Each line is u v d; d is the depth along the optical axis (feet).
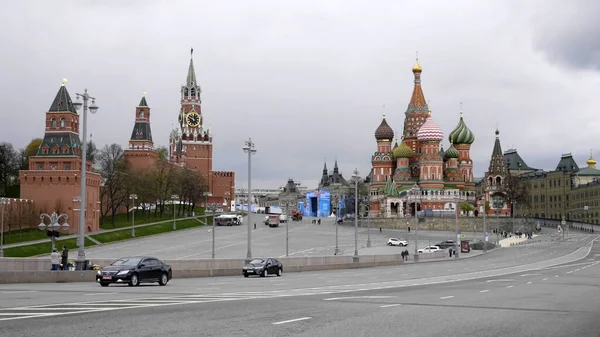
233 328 74.23
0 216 498.28
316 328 75.46
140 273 152.97
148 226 637.30
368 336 70.13
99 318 81.10
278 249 494.18
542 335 74.13
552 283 174.81
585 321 88.48
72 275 172.14
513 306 107.76
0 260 184.24
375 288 148.87
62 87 604.90
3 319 79.05
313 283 171.73
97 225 601.62
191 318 82.84
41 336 65.98
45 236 513.04
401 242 548.31
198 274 212.23
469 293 135.33
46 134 595.47
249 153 251.60
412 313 93.30
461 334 73.31
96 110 186.09
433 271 256.73
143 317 82.99
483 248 500.33
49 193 575.38
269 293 129.08
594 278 200.23
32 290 132.87
